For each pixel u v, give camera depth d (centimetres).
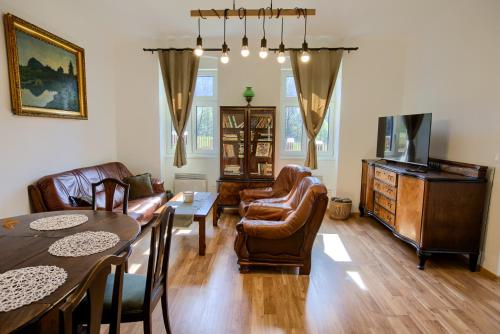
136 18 388
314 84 459
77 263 136
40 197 298
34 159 307
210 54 473
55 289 114
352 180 477
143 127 484
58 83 339
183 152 483
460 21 332
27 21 291
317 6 348
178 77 468
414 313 223
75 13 366
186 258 312
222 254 322
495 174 281
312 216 269
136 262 298
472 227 290
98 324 100
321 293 249
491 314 223
